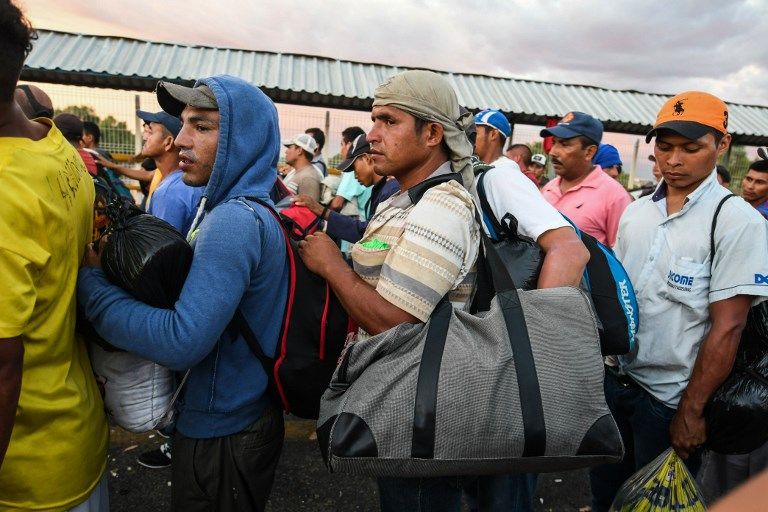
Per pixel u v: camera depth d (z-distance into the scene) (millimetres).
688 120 1715
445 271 1256
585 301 1295
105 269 1215
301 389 1410
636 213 1989
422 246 1255
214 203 1410
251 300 1355
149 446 2979
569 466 1240
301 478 2795
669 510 1656
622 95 9875
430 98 1408
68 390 1188
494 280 1307
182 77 7516
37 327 1088
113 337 1197
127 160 6992
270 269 1363
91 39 8055
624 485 1825
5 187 969
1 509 1136
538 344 1222
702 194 1770
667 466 1717
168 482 2691
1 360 967
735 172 9344
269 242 1351
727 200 1718
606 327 1500
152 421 1374
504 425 1175
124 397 1346
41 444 1144
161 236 1220
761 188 3664
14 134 1062
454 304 1381
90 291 1220
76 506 1246
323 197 5191
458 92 8930
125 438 3045
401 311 1244
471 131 1948
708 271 1726
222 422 1392
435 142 1443
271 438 1488
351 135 6504
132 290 1196
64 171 1166
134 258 1180
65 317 1158
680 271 1767
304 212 2326
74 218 1181
